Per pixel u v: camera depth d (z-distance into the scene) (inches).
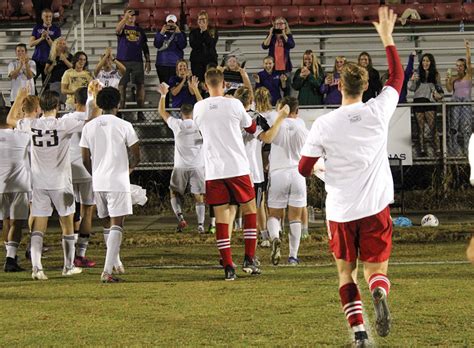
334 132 281.7
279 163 497.0
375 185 279.1
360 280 438.3
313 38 1042.7
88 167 465.1
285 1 1125.1
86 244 519.2
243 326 323.3
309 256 548.1
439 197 805.2
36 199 470.3
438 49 1025.5
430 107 815.1
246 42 1051.9
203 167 666.2
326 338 299.9
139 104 877.2
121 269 486.3
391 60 292.4
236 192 447.8
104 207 457.7
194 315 347.9
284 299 378.6
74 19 1101.1
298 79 831.1
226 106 445.1
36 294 412.5
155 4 1098.7
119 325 331.6
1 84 1016.2
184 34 873.5
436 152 815.7
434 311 343.9
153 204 822.5
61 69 857.5
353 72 285.6
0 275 489.7
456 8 1114.1
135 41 871.7
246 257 464.8
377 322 264.2
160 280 454.6
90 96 464.8
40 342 304.8
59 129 465.1
